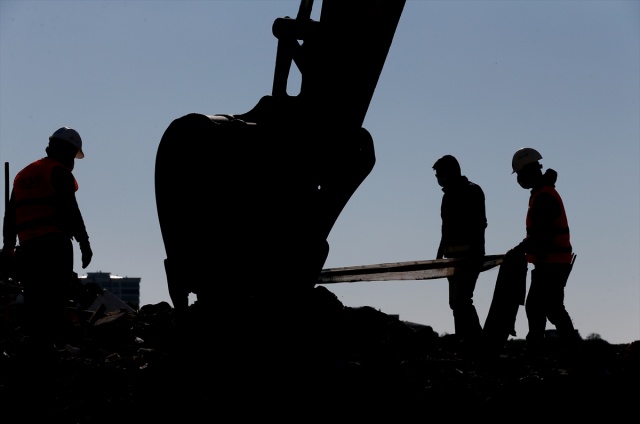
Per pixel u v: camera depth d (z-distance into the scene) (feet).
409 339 57.82
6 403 46.50
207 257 50.65
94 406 46.11
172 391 47.37
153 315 64.28
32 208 50.83
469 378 50.44
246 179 49.19
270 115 50.42
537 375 50.16
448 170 61.72
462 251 61.21
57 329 51.26
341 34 48.75
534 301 55.11
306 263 50.44
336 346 52.65
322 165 49.93
